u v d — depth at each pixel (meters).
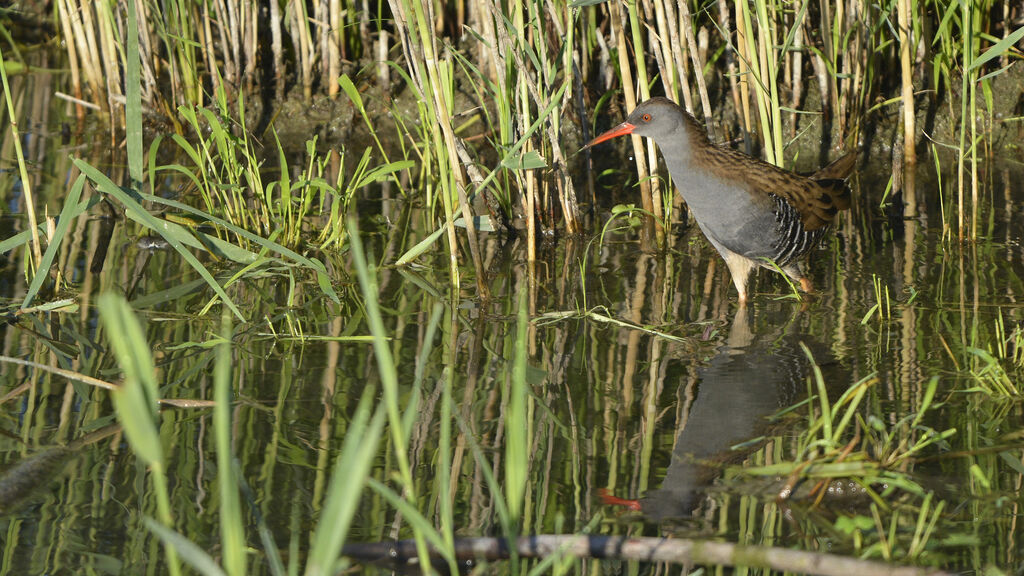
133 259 11.65
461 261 11.73
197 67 17.67
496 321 9.94
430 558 6.10
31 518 6.52
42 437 7.62
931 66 15.02
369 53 16.98
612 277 11.18
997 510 6.50
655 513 6.58
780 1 13.59
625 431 7.69
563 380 8.59
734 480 6.98
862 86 14.52
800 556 5.89
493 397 8.29
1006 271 10.75
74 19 16.47
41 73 18.86
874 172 14.43
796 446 7.38
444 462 4.97
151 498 6.78
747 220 10.24
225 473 4.31
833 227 12.47
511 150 10.55
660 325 9.80
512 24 12.02
